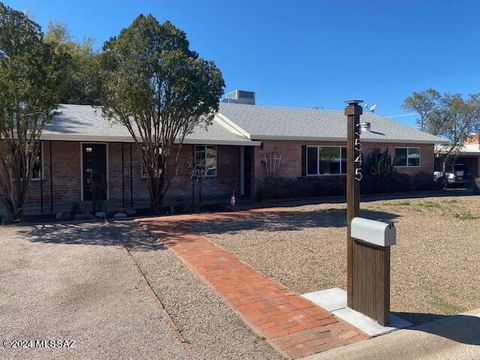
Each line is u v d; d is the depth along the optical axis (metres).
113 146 15.48
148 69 11.49
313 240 8.71
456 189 22.67
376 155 19.86
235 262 6.90
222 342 4.03
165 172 13.15
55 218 11.51
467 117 30.52
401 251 7.92
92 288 5.53
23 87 9.68
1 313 4.67
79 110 17.03
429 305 5.12
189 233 9.38
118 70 11.57
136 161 15.84
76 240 8.62
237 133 17.19
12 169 10.87
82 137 13.16
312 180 17.64
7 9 10.11
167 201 15.79
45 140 13.12
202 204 14.80
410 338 4.16
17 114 10.23
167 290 5.51
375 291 4.48
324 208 14.02
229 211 13.38
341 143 19.02
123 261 6.91
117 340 4.02
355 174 4.73
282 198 16.94
